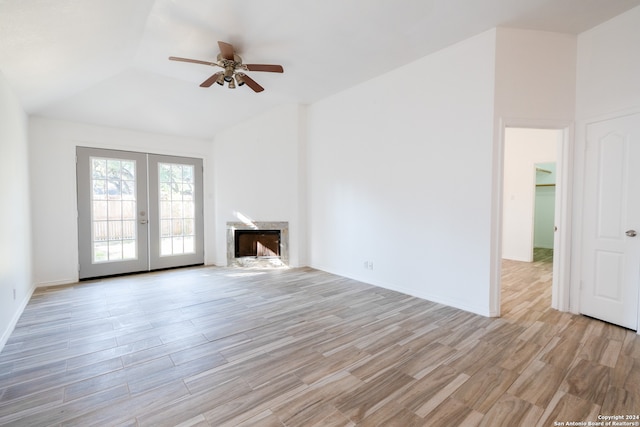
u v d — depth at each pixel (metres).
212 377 2.03
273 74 4.01
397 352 2.36
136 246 5.16
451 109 3.31
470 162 3.16
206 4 2.57
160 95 4.49
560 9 2.66
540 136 5.93
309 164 5.26
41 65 2.79
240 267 5.55
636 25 2.65
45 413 1.68
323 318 3.06
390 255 4.03
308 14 2.72
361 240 4.43
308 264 5.42
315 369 2.12
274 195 5.43
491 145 2.99
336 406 1.74
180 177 5.65
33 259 4.18
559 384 1.93
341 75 4.05
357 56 3.53
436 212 3.49
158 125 5.18
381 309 3.30
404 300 3.60
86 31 2.51
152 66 3.79
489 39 2.98
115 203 4.97
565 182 3.15
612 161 2.85
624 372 2.05
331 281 4.46
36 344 2.52
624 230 2.78
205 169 5.94
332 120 4.80
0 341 2.42
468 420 1.62
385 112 4.01
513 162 6.27
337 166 4.75
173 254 5.56
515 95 3.00
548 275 4.86
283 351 2.38
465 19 2.81
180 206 5.65
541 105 3.05
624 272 2.78
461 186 3.25
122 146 5.02
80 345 2.50
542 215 8.02
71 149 4.56
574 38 3.09
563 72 3.08
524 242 6.13
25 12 1.95
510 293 3.87
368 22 2.85
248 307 3.39
